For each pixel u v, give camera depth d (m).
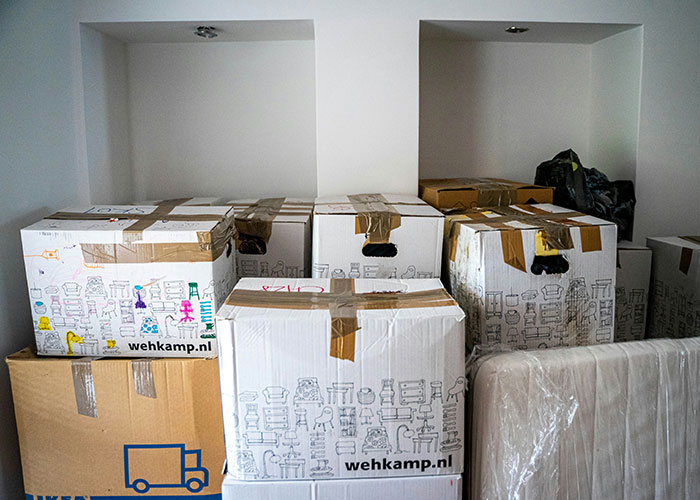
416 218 1.65
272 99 2.59
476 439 1.35
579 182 2.23
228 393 1.21
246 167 2.64
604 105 2.60
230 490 1.24
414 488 1.25
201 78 2.56
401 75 2.16
